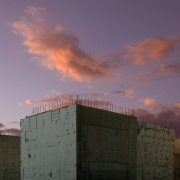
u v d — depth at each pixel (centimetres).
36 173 3334
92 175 3058
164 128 4709
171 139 4791
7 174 4716
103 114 3347
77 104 3077
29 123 3581
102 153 3222
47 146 3281
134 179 3544
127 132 3600
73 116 3064
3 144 4775
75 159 2944
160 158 4509
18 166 4884
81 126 3067
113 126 3438
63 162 3058
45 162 3259
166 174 4556
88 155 3066
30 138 3516
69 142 3042
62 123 3169
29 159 3466
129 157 3547
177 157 4988
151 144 4409
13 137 4934
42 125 3406
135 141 3684
